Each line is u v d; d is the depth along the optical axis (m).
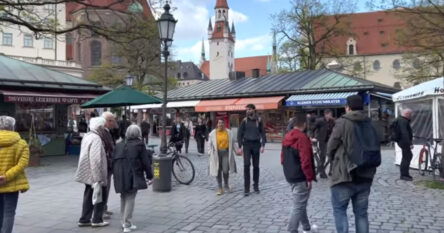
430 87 12.05
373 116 27.06
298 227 6.48
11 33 63.00
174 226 6.94
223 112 32.47
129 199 6.70
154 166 10.22
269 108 29.09
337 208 5.21
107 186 7.18
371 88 26.45
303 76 31.59
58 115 20.61
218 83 36.94
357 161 4.93
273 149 23.23
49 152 19.94
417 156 13.43
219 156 9.79
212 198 9.29
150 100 13.60
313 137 12.12
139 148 6.67
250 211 7.90
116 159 6.66
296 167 5.92
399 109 14.51
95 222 6.96
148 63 47.62
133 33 16.48
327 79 29.48
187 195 9.70
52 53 67.12
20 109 19.12
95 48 69.06
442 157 11.14
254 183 9.80
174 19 11.13
